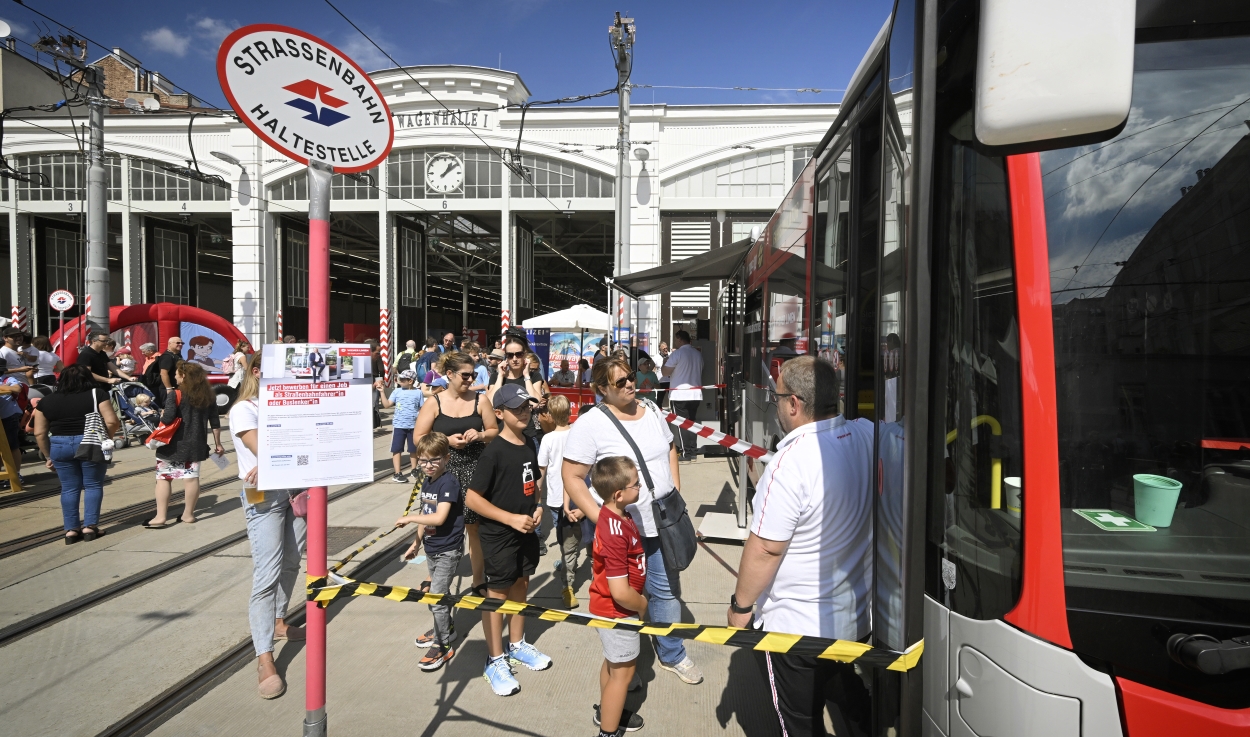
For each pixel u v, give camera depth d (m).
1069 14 1.27
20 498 7.58
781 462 2.17
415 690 3.48
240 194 20.34
